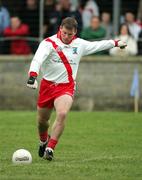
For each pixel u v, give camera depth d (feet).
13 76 196.54
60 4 194.90
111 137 134.51
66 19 100.73
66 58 101.14
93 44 103.35
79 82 196.24
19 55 198.80
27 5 210.59
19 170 93.50
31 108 196.65
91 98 196.44
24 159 99.96
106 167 96.94
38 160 102.94
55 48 100.83
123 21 208.54
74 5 208.95
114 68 196.03
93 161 103.04
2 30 200.13
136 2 214.69
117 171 93.66
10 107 197.26
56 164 99.09
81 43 102.42
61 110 98.73
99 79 196.24
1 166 96.89
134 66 195.83
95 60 195.72
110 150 117.19
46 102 102.01
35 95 196.24
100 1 215.10
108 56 196.24
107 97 196.65
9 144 124.16
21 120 161.27
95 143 126.11
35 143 125.80
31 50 200.64
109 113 179.52
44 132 105.40
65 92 100.73
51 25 199.52
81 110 196.65
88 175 90.17
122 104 196.24
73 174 90.79
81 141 128.67
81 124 153.99
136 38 198.18
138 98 194.70
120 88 196.54
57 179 86.63
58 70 101.14
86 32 193.98
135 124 154.71
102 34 194.49
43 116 103.71
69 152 114.42
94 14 203.72
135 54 197.36
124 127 149.48
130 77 196.13
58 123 98.99
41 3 200.13
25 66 196.24
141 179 87.56
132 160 104.27
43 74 102.17
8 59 196.03
